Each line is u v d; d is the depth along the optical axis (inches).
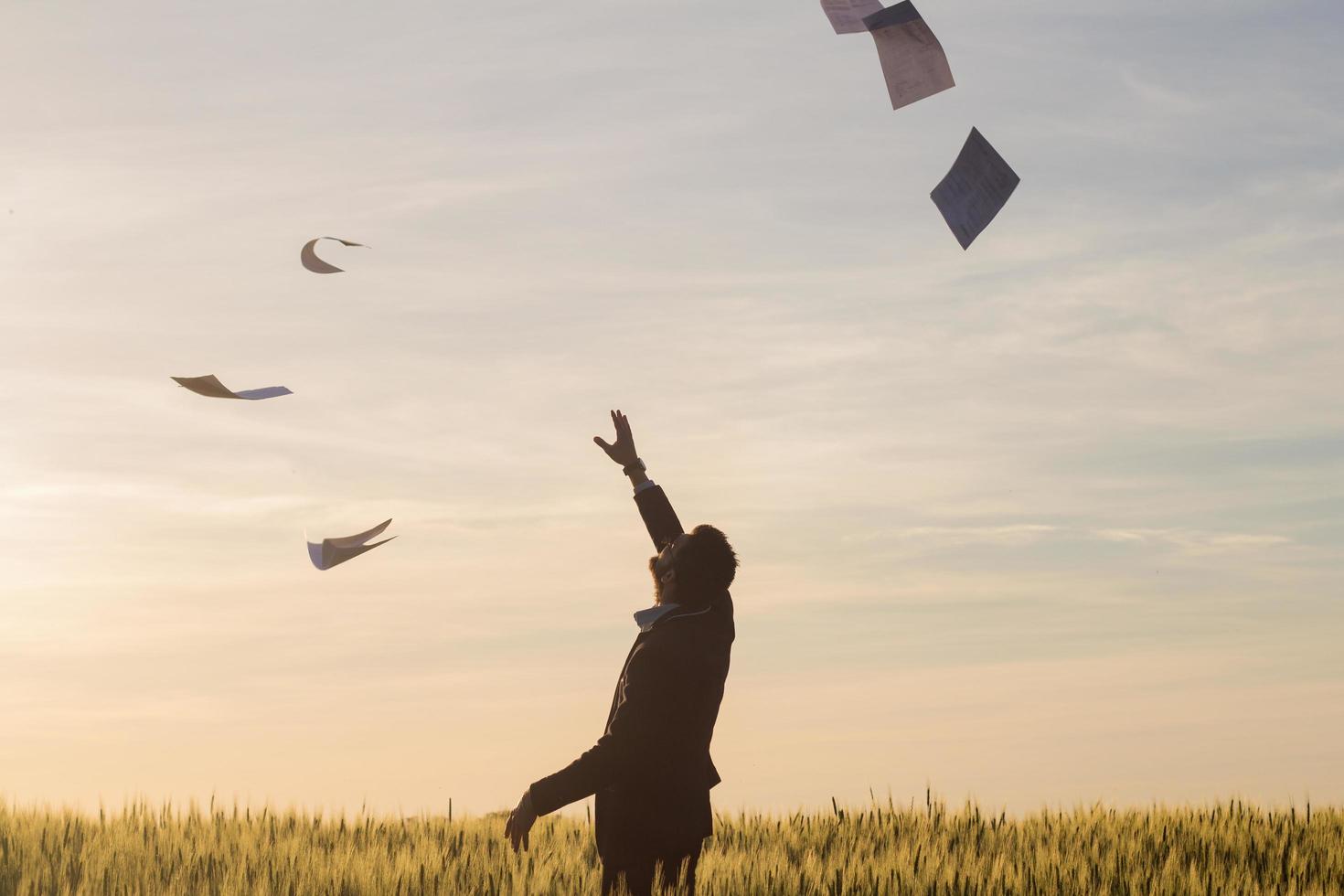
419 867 234.7
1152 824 317.7
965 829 309.9
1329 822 318.7
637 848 182.5
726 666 192.7
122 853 250.2
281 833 291.1
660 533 215.8
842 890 227.6
